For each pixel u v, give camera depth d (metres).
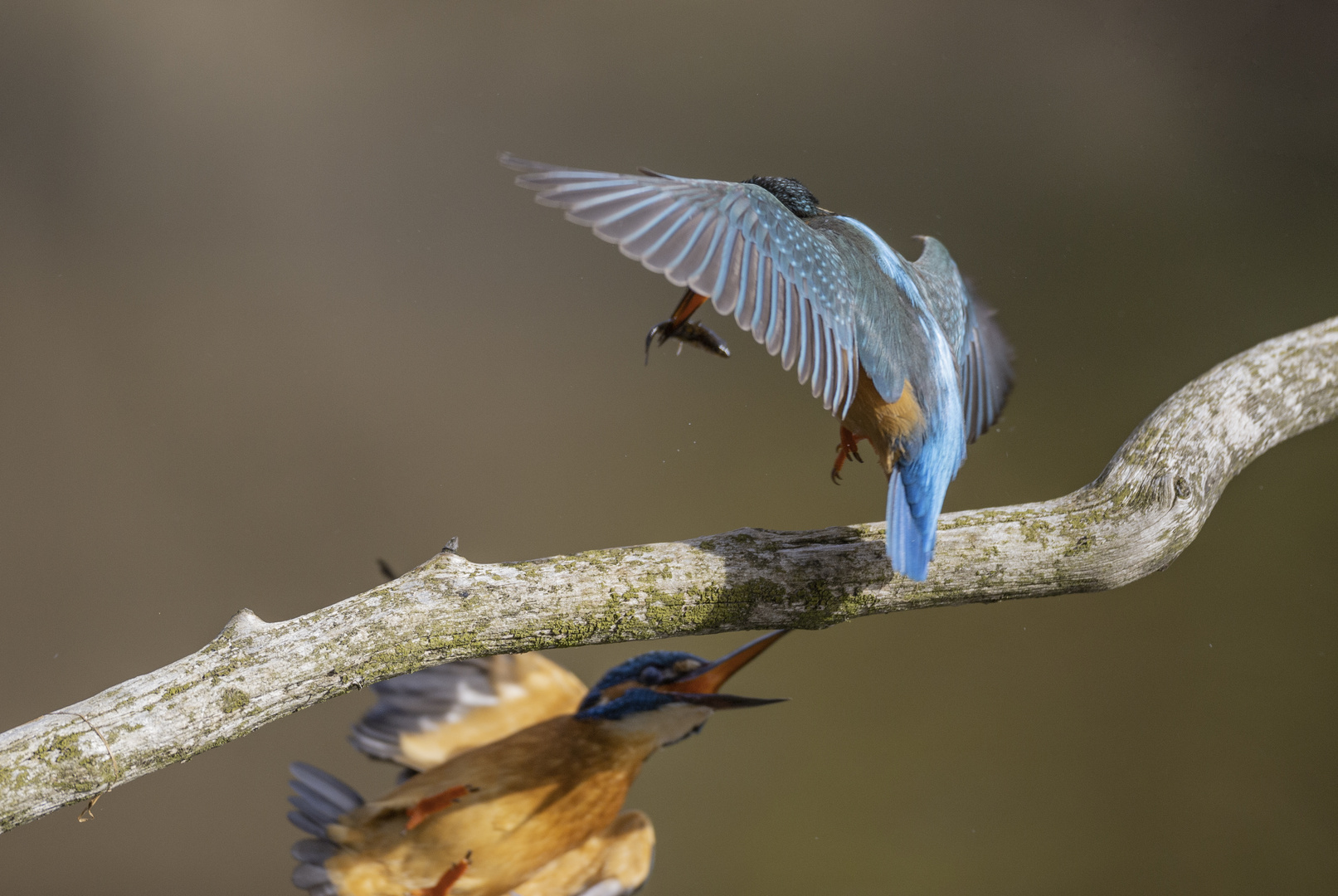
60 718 3.95
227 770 10.38
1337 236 15.15
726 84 16.89
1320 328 6.24
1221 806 9.59
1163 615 11.42
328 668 4.23
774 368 14.77
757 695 10.96
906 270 5.23
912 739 10.41
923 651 11.41
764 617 4.77
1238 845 9.29
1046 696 10.83
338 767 10.42
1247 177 15.80
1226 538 12.04
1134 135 16.34
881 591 4.88
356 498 12.53
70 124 15.48
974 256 15.12
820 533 4.88
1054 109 16.69
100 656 10.91
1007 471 12.88
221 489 12.40
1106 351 14.05
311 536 12.21
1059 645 11.37
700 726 6.31
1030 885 9.04
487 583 4.48
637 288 15.34
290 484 12.52
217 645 4.18
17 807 3.82
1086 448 13.02
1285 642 10.95
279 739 10.60
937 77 16.98
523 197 15.90
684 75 17.09
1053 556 5.04
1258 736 10.14
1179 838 9.38
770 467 13.25
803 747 10.41
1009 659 11.25
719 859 9.41
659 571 4.63
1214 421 5.60
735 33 17.25
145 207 15.03
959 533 5.00
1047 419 13.37
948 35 17.17
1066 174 16.20
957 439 4.89
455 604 4.41
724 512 12.66
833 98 16.88
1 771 3.82
